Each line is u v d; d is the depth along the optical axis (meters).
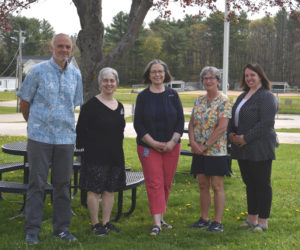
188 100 48.75
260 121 4.35
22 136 13.71
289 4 7.35
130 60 97.69
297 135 17.06
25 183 4.91
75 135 4.16
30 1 7.53
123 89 86.56
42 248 3.75
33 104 3.93
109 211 4.38
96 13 7.13
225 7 8.30
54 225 4.12
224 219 4.90
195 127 4.56
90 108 4.22
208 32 100.81
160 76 4.39
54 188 4.10
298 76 99.06
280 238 4.17
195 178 7.43
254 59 100.81
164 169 4.48
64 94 3.95
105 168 4.22
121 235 4.22
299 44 98.50
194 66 101.62
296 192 6.35
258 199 4.50
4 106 35.84
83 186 4.26
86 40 7.21
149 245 3.90
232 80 99.12
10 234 4.20
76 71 4.14
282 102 44.19
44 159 3.92
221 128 4.36
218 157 4.38
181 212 5.24
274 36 101.81
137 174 5.16
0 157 9.20
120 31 88.81
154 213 4.37
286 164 9.18
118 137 4.28
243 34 94.44
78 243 3.91
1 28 7.82
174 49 99.19
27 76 3.88
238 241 4.07
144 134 4.34
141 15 7.25
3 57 83.25
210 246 3.92
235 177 7.47
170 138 4.37
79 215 5.01
